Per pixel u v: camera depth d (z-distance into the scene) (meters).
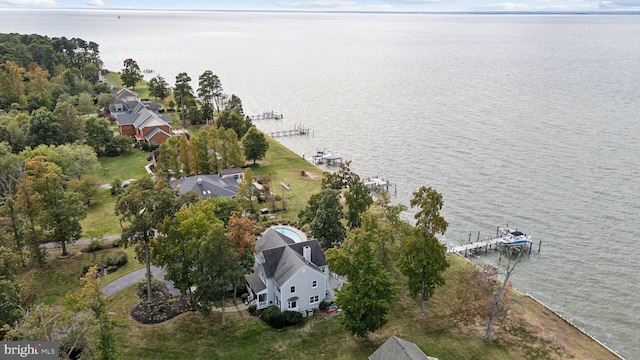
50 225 66.25
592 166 109.62
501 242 78.31
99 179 97.38
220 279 51.28
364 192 74.88
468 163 114.25
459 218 87.88
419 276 56.84
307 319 57.34
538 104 170.38
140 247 57.97
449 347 52.62
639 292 67.00
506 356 51.56
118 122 130.62
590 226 83.94
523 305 61.59
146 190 58.53
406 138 135.75
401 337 54.12
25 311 48.12
